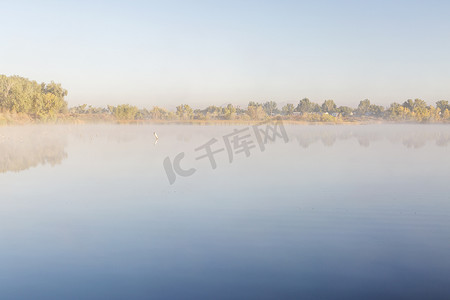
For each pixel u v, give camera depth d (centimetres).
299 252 1041
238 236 1175
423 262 966
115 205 1583
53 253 1040
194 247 1080
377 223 1298
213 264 965
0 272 926
